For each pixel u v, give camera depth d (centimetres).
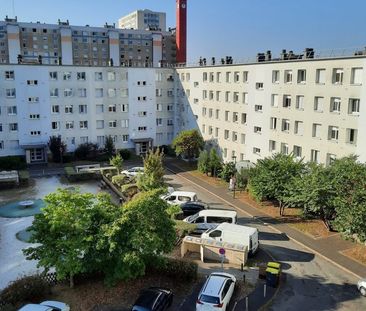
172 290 2317
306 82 4100
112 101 6569
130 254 2027
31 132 6094
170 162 6250
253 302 2209
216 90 5738
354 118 3606
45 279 2312
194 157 6338
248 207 3934
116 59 12575
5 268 2675
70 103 6272
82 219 2094
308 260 2738
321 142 3994
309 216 3575
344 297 2273
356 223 2519
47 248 2095
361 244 2936
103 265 2152
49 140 6184
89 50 12256
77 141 6438
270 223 3459
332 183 2964
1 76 5759
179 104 6894
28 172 5369
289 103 4400
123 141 6781
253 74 4906
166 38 13538
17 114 5956
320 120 3981
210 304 2033
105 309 2102
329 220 3225
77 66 6212
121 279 2289
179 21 9269
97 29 12288
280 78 4466
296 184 3238
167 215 2292
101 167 5706
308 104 4106
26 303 2130
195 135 5869
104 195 2316
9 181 4759
